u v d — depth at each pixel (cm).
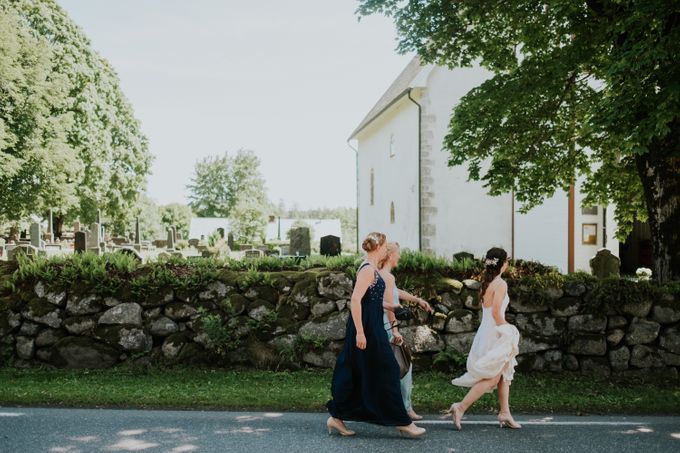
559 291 801
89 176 3419
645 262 2302
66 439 491
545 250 2053
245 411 594
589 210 2009
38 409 587
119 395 637
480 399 637
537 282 808
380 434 516
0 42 2600
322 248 1747
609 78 791
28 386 682
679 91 718
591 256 2005
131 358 796
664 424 553
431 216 2134
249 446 478
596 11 940
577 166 1172
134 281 821
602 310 789
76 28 3334
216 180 9650
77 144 3306
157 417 564
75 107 3275
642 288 790
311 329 804
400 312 550
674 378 766
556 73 982
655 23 784
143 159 3997
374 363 505
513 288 806
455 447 479
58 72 3178
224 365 796
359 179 3434
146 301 818
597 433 520
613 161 1158
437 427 541
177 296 825
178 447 473
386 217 2717
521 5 1009
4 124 2672
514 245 2108
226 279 841
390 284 579
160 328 812
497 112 1049
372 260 523
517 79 1051
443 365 789
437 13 1074
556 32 1032
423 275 866
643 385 738
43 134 2941
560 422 558
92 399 619
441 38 1090
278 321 812
